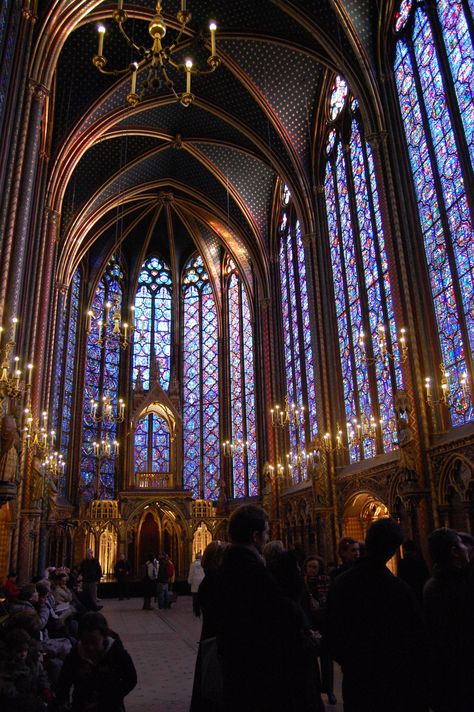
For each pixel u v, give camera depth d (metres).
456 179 13.40
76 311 29.03
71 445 27.22
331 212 20.92
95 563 15.39
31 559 16.55
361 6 17.00
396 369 15.62
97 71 20.19
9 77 13.55
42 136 18.97
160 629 13.68
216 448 29.77
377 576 3.35
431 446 13.35
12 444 11.16
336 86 20.66
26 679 4.08
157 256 33.16
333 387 19.47
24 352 16.56
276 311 26.03
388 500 15.27
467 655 3.66
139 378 29.02
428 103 14.87
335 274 20.23
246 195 26.53
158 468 28.11
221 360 30.81
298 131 22.14
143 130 23.83
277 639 2.94
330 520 18.52
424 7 15.31
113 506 25.64
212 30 10.37
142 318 31.97
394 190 15.62
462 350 12.86
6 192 13.17
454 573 3.95
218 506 27.03
